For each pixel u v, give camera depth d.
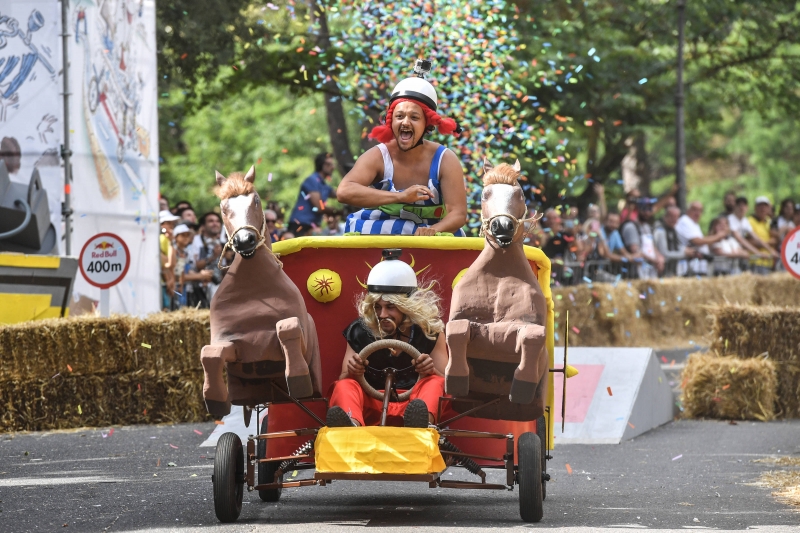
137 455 27.59
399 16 44.16
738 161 153.25
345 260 20.09
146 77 43.41
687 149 105.94
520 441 18.97
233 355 17.70
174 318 34.25
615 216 59.62
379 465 17.61
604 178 78.06
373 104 48.44
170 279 44.97
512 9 51.72
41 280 36.06
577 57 65.06
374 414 19.61
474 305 17.91
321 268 20.11
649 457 27.69
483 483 18.95
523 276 17.94
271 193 112.31
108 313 35.34
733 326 36.75
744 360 36.34
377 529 18.11
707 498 21.69
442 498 22.00
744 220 70.00
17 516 19.58
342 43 49.34
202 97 65.44
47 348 32.84
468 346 17.80
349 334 19.59
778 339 36.50
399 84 21.67
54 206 37.03
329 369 20.14
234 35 60.66
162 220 45.50
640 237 61.59
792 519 19.33
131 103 41.75
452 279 19.95
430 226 21.28
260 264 17.80
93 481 23.58
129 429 32.81
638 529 18.28
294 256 20.09
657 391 34.19
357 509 20.48
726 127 145.38
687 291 60.59
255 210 17.86
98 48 39.03
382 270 19.12
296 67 60.41
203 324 34.47
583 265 57.19
